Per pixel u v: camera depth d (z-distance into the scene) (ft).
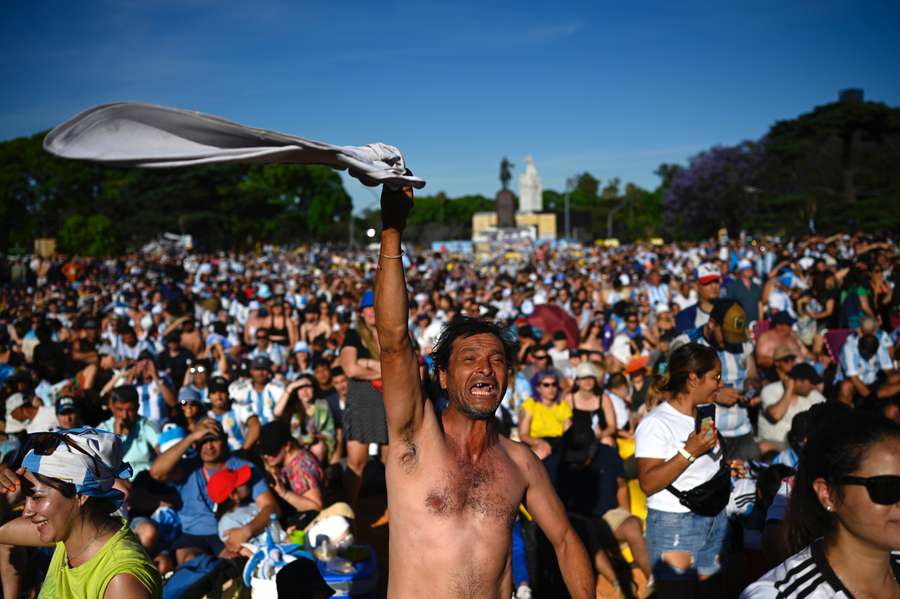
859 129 213.05
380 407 23.90
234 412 27.30
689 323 23.82
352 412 24.23
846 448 7.48
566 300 61.00
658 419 14.67
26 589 15.89
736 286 36.99
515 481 9.21
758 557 15.33
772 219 204.23
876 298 42.47
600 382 28.14
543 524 9.78
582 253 179.73
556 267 126.41
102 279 108.58
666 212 241.76
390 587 8.84
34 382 27.96
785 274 55.36
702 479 14.33
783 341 27.09
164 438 21.63
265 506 19.98
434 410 9.09
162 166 5.52
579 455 22.40
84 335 39.40
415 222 411.13
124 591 9.17
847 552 7.70
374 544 22.53
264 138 6.01
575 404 23.75
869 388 30.04
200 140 5.86
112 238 224.33
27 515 9.28
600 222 388.16
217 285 84.64
